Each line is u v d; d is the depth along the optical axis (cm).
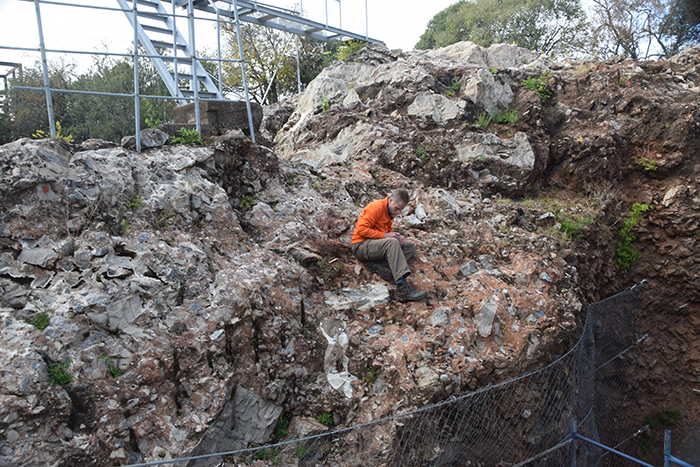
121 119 1248
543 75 906
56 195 337
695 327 753
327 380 374
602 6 1881
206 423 305
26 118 1059
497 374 428
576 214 704
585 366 461
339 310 418
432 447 374
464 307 461
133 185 382
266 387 345
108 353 295
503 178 729
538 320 476
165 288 335
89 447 265
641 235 779
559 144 802
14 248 311
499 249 576
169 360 309
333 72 999
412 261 503
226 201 441
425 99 805
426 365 391
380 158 725
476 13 2406
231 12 1048
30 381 258
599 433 565
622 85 869
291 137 865
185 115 565
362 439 348
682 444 694
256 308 364
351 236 533
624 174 809
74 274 316
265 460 325
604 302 595
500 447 420
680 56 1066
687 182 760
